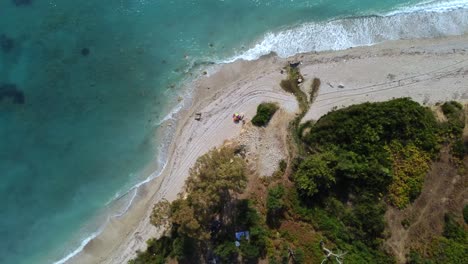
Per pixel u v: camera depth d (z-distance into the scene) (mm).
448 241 35062
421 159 37031
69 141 42312
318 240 35750
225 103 41312
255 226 36344
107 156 41812
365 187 36969
